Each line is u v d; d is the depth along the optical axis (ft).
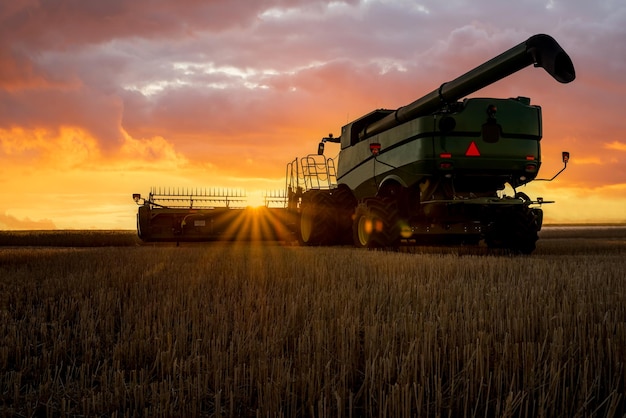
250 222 58.08
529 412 10.18
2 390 11.48
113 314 17.81
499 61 31.86
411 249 47.78
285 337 14.38
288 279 24.71
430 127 37.73
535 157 39.42
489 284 22.06
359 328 14.85
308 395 10.46
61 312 17.95
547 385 10.77
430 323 14.17
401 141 40.52
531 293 18.72
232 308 17.99
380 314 16.98
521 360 11.94
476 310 16.72
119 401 10.44
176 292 21.15
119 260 35.06
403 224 42.45
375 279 24.61
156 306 18.12
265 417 10.00
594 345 12.98
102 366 12.55
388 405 9.72
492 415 10.10
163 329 15.38
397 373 11.36
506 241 42.22
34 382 11.95
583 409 9.84
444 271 27.04
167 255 39.17
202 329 15.26
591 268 27.27
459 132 37.96
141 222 56.95
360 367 12.62
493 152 38.29
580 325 14.03
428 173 38.34
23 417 10.19
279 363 11.44
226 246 55.62
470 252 43.96
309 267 28.99
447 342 13.25
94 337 14.40
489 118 38.27
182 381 10.75
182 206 59.21
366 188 47.29
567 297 19.03
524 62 30.91
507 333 13.12
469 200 38.14
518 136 39.04
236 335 13.83
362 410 10.52
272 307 17.15
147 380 11.16
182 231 57.36
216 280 25.08
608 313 15.23
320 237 52.49
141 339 13.76
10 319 17.21
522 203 39.37
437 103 37.60
